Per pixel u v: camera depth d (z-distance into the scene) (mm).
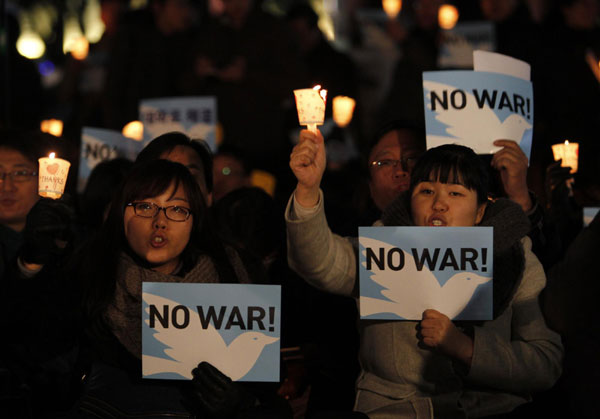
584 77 23031
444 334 10273
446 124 12742
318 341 13070
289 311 13297
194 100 19250
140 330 10672
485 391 10992
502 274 10781
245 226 13641
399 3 31641
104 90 26734
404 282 10562
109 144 18047
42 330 10906
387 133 13453
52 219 10773
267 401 11008
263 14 25062
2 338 11047
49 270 10891
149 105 19344
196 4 34000
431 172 10789
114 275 10789
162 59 26516
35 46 37688
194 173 13117
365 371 11273
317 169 10508
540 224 12359
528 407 11695
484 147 12789
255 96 24562
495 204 11180
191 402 10492
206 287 10250
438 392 10758
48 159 10969
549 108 22672
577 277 9203
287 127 25609
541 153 17484
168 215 10734
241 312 10234
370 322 11164
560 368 10836
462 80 12789
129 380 10609
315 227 10680
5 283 10852
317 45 28266
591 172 15055
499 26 24578
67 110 30031
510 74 13078
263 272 11766
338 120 23594
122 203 10859
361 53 31703
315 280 11078
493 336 10477
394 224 11234
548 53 22984
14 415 11422
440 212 10703
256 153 24375
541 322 10930
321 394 12766
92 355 10859
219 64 24938
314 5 40062
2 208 13328
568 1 23234
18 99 27547
